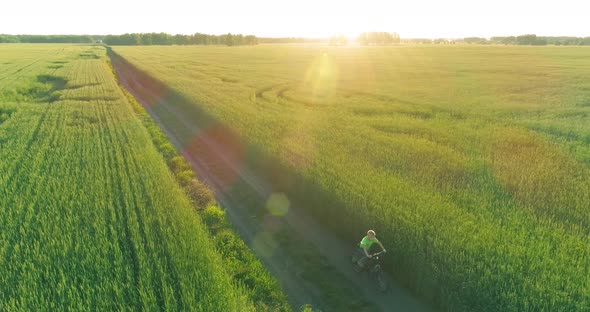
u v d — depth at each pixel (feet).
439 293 36.42
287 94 145.69
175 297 33.42
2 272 36.27
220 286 33.78
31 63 285.43
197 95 131.13
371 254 43.09
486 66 242.99
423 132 85.76
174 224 44.32
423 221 43.09
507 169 61.05
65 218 45.98
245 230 52.90
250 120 93.45
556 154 68.39
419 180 56.65
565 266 35.12
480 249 37.91
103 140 80.74
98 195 53.06
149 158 68.64
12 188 54.44
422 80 182.50
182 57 355.56
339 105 121.60
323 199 52.65
